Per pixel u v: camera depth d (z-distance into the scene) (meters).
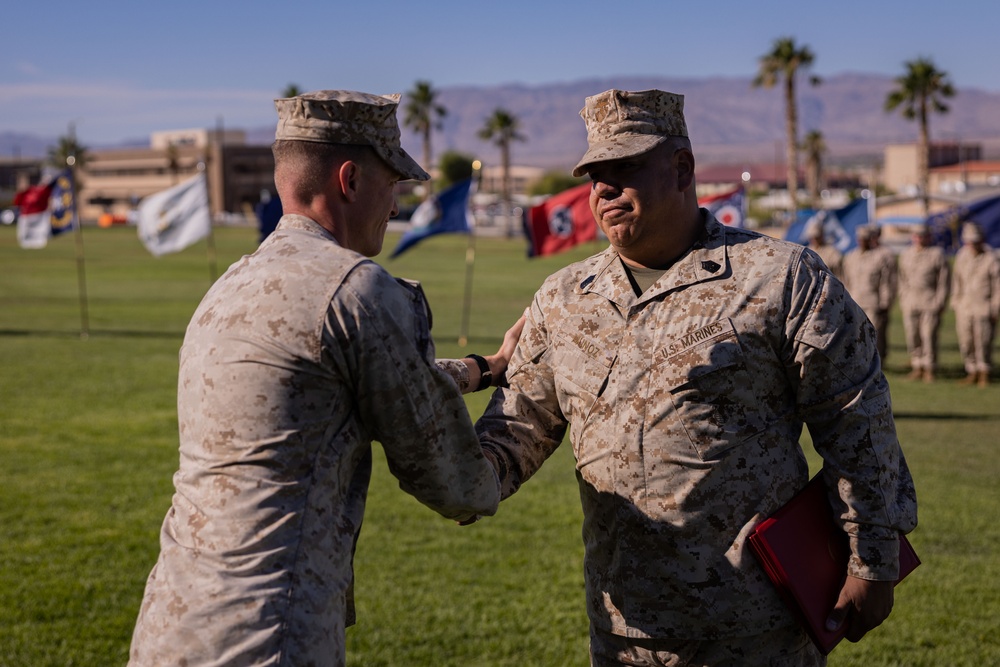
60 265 36.62
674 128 2.68
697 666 2.61
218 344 2.29
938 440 9.77
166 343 16.64
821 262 2.64
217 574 2.18
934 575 5.72
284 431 2.24
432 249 50.75
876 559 2.54
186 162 133.38
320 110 2.41
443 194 18.27
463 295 26.45
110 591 5.46
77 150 140.88
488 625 5.00
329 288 2.28
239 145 129.12
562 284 2.86
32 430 9.77
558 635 4.88
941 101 58.09
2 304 23.09
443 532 6.59
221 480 2.24
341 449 2.31
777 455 2.62
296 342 2.25
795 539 2.53
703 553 2.58
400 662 4.56
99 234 65.31
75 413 10.66
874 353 2.63
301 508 2.24
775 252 2.63
